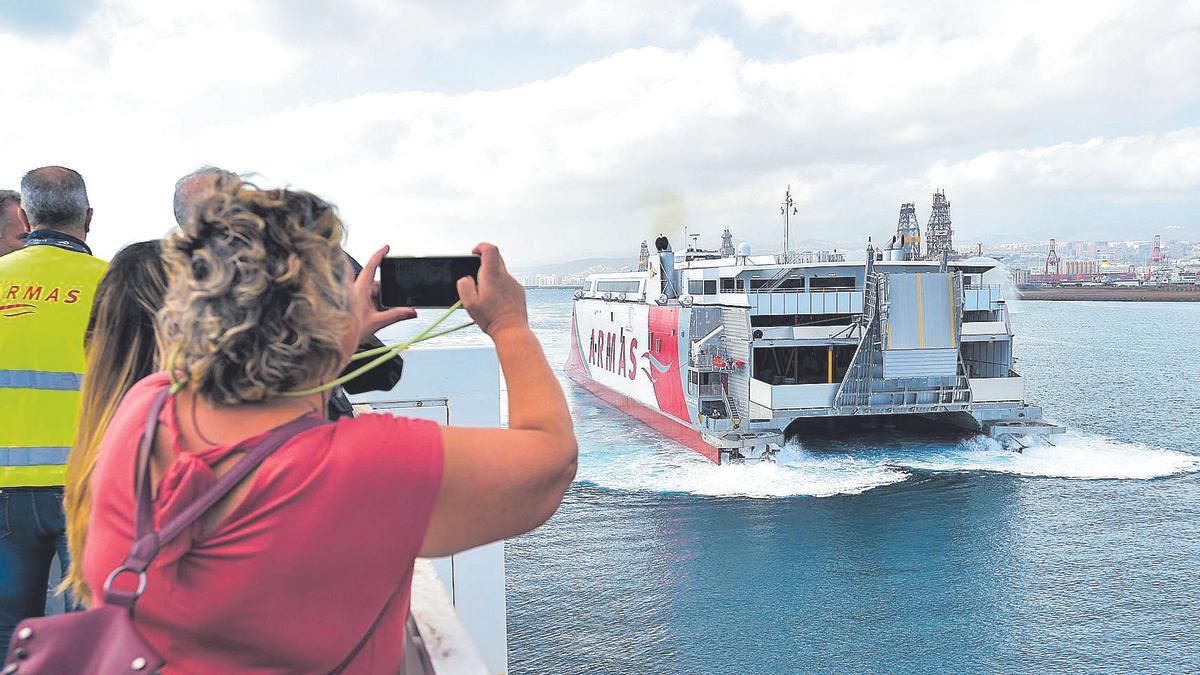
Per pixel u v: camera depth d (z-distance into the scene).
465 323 1.38
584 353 46.19
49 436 2.48
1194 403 41.31
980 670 13.94
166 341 1.10
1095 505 22.53
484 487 1.10
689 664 14.37
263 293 1.02
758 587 17.52
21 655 0.96
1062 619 15.84
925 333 26.55
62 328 2.49
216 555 1.01
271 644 1.05
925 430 31.92
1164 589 17.06
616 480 25.52
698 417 27.80
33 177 2.63
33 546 2.53
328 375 1.15
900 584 17.58
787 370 31.31
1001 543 19.81
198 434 1.08
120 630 0.97
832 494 23.70
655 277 34.56
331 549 1.02
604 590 17.58
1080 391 46.44
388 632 1.17
